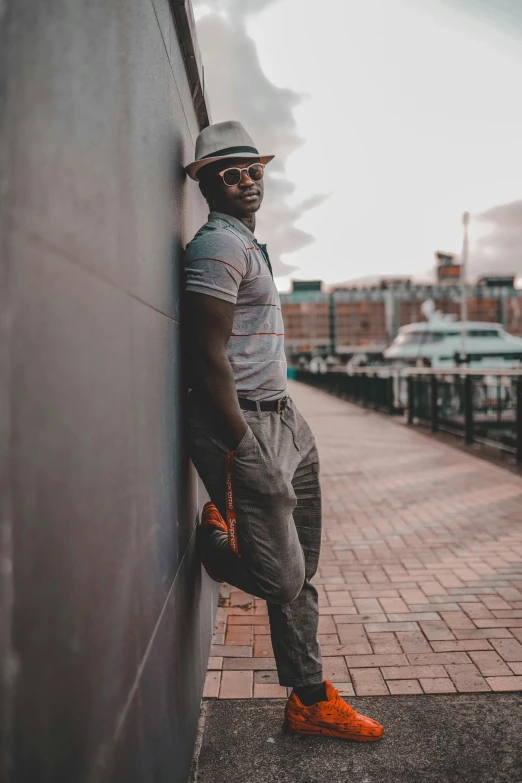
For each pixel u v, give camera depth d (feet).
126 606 3.87
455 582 11.64
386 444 29.63
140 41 4.73
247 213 6.98
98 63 3.57
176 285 6.17
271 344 6.56
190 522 6.92
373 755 6.64
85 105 3.31
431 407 34.14
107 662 3.43
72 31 3.11
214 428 6.11
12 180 2.35
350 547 13.93
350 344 353.92
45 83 2.72
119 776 3.60
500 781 6.20
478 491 19.26
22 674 2.35
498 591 11.14
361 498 18.62
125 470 3.94
